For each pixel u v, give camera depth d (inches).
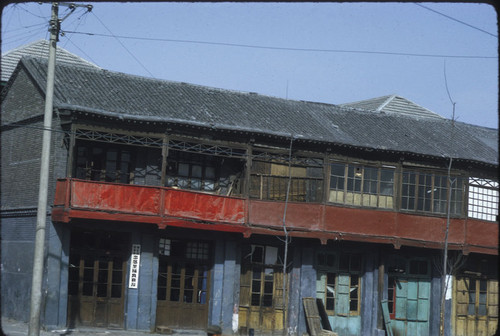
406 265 1146.0
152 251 963.3
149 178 975.0
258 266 1047.6
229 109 1069.8
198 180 1018.7
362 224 1056.2
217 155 968.9
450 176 1150.3
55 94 919.0
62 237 908.0
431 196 1133.1
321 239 1024.2
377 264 1109.1
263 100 1162.0
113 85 1021.2
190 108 1021.2
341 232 1039.0
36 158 960.3
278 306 1048.8
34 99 976.3
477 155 1197.1
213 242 1015.6
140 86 1051.9
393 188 1106.1
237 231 983.0
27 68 986.1
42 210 752.3
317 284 1077.8
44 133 761.6
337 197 1064.2
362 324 1095.6
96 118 903.1
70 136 887.7
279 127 1049.5
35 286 743.7
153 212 922.1
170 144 967.6
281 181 1039.6
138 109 953.5
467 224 1139.9
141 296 949.2
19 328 870.4
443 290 1097.4
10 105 1053.8
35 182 954.7
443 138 1239.5
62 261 903.7
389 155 1094.4
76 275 927.7
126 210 907.4
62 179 890.7
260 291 1044.5
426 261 1159.0
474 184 1175.6
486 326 1205.1
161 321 977.5
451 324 1163.9
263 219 1002.7
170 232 978.7
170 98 1039.6
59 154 916.6
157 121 928.9
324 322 1058.1
